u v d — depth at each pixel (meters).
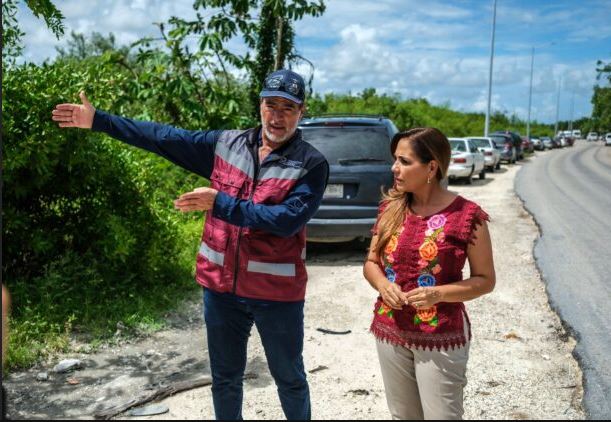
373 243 2.82
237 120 10.31
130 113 9.72
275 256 3.06
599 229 10.80
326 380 4.30
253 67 11.17
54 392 4.01
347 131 7.95
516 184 20.44
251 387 4.16
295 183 3.03
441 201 2.68
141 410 3.76
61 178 5.79
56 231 5.90
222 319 3.18
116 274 6.03
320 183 3.07
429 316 2.61
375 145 7.88
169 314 5.61
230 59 10.18
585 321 5.57
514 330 5.39
